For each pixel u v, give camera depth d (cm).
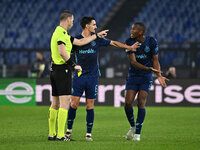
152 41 2109
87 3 7669
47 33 7306
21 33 7319
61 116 1939
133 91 2153
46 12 7612
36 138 2123
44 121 3164
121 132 2528
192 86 4316
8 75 5350
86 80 2009
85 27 1989
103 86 4366
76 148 1677
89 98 2034
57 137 1981
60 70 1916
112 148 1692
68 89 1928
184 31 7150
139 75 2127
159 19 7344
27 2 7744
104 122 3134
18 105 4472
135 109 4138
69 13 1917
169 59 6038
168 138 2241
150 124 3052
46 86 4419
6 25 7425
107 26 7269
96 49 2011
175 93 4344
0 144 1836
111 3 7644
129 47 2030
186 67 5303
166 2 7556
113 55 5162
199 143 1981
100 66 5219
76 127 2777
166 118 3462
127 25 7350
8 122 3083
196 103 4328
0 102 4516
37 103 4450
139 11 7531
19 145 1778
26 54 6794
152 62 2173
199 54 6384
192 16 7331
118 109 4150
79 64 2016
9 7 7712
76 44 1942
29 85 4450
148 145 1816
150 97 4356
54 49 1914
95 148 1684
